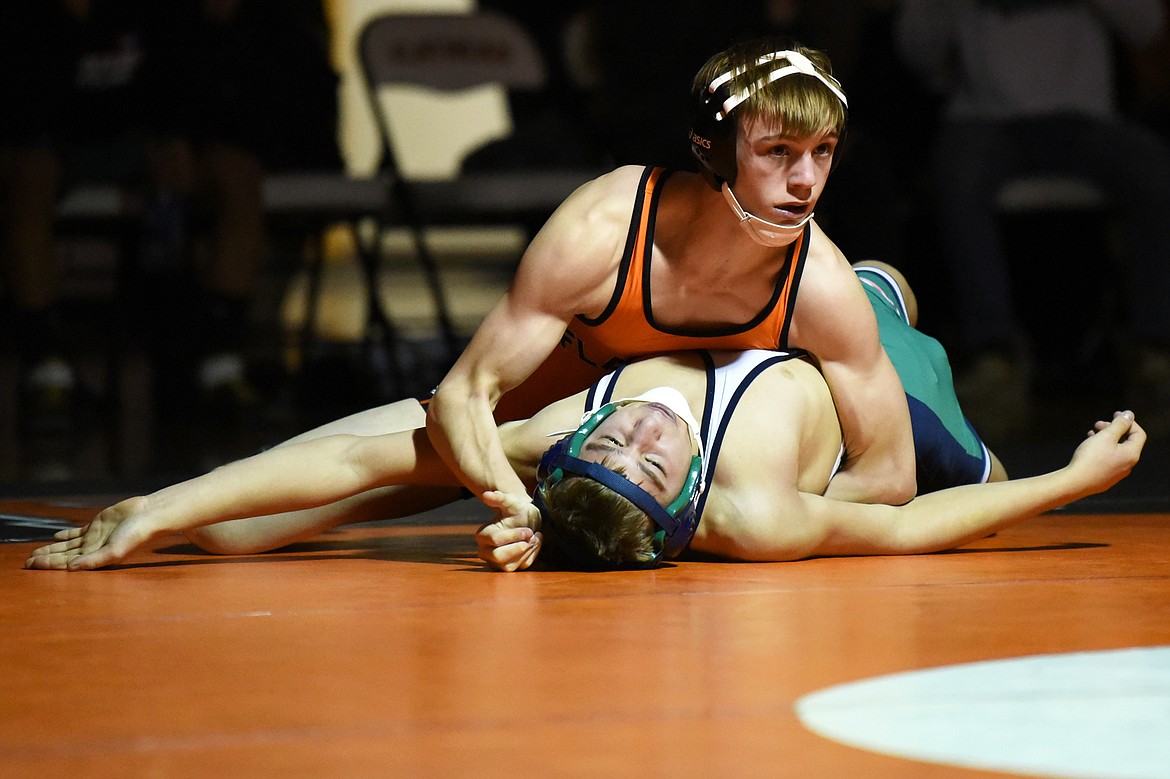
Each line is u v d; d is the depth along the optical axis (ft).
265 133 62.03
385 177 62.49
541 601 19.79
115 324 66.33
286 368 71.72
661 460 22.27
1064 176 62.28
